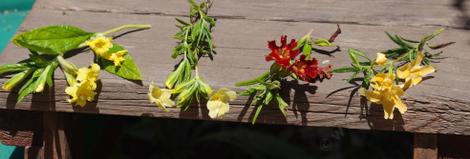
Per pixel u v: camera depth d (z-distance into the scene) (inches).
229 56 24.7
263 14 26.4
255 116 23.5
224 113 23.4
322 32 25.6
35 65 24.1
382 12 26.3
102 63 24.3
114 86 23.9
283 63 22.8
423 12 26.3
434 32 24.8
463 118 22.9
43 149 25.7
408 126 23.2
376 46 25.0
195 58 24.3
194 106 23.8
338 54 24.7
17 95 24.2
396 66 24.0
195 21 25.8
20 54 24.9
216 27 25.9
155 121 38.9
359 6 26.6
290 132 39.0
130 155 38.6
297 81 23.5
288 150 38.1
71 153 26.9
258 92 23.3
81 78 23.3
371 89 23.2
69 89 23.5
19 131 25.7
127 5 26.9
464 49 24.9
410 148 38.3
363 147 38.5
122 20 26.3
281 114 23.6
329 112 23.3
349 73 23.8
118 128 36.9
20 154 32.4
